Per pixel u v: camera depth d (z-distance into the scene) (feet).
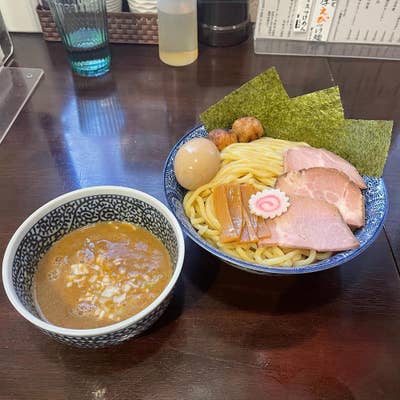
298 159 2.89
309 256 2.50
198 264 2.62
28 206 2.96
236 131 3.12
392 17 4.27
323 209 2.56
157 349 2.25
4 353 2.22
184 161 2.69
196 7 4.12
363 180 2.83
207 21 4.43
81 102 3.90
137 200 2.36
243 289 2.51
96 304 2.16
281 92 3.05
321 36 4.48
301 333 2.33
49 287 2.23
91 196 2.37
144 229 2.47
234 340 2.29
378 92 4.07
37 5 4.44
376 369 2.21
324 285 2.55
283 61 4.42
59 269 2.30
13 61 4.38
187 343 2.27
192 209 2.73
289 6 4.25
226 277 2.56
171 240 2.25
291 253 2.51
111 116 3.75
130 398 2.08
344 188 2.69
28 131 3.59
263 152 3.02
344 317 2.41
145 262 2.33
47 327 1.81
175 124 3.67
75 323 2.10
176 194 2.74
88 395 2.09
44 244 2.32
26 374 2.15
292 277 2.58
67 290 2.22
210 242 2.66
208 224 2.68
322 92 2.98
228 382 2.14
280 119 3.15
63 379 2.14
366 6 4.19
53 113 3.77
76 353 2.22
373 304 2.47
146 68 4.31
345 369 2.20
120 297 2.19
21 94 3.97
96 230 2.47
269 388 2.12
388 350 2.28
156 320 2.16
